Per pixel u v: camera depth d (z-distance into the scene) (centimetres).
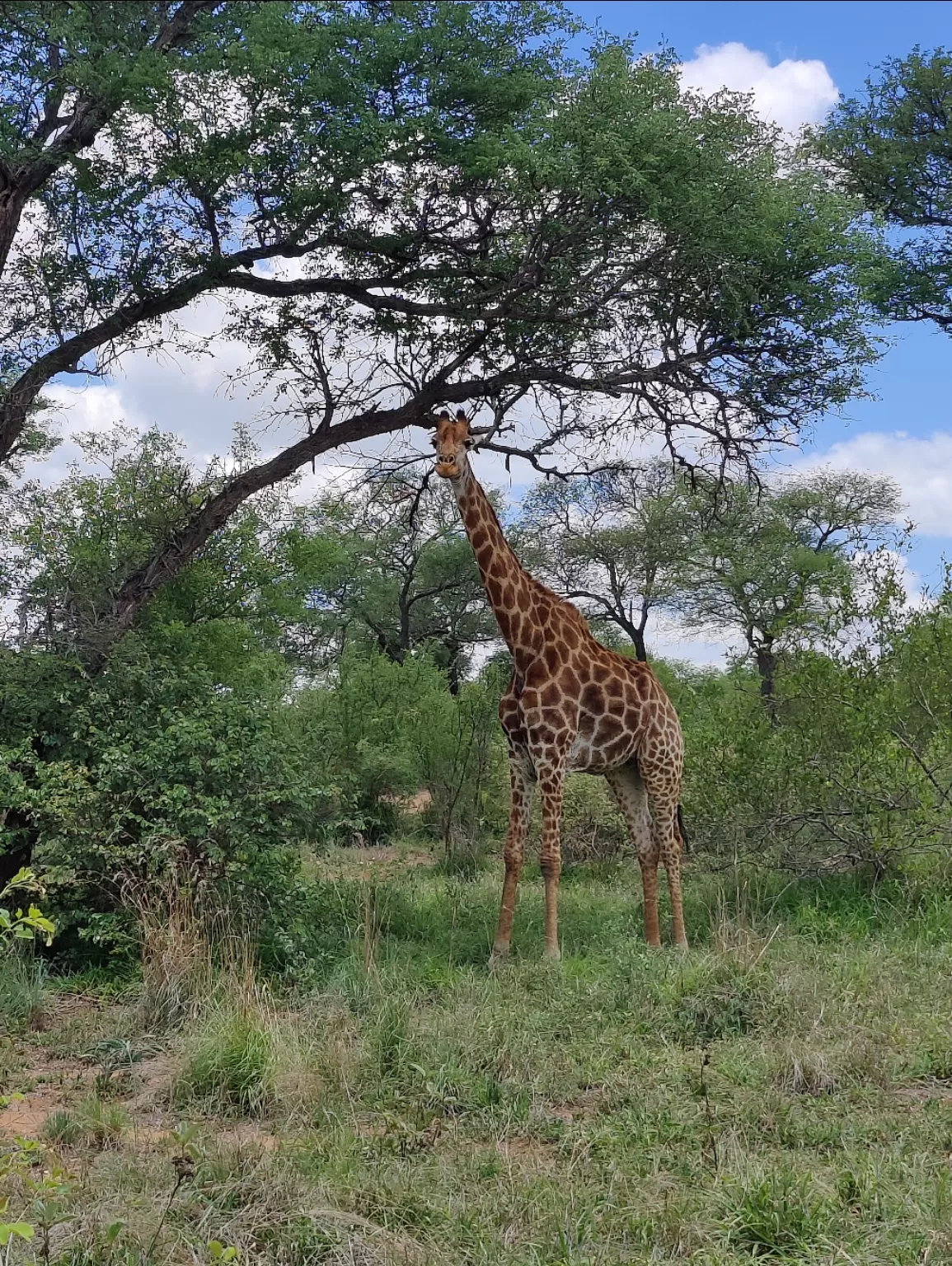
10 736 855
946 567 1003
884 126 2058
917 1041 579
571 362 1053
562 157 906
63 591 1024
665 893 1018
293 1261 367
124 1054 602
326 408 1055
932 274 2053
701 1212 394
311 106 924
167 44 945
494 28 957
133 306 998
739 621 2747
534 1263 362
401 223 999
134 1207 391
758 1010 621
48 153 890
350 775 981
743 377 1073
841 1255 358
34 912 356
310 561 1543
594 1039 606
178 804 767
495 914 948
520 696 861
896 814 936
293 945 748
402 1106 517
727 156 988
